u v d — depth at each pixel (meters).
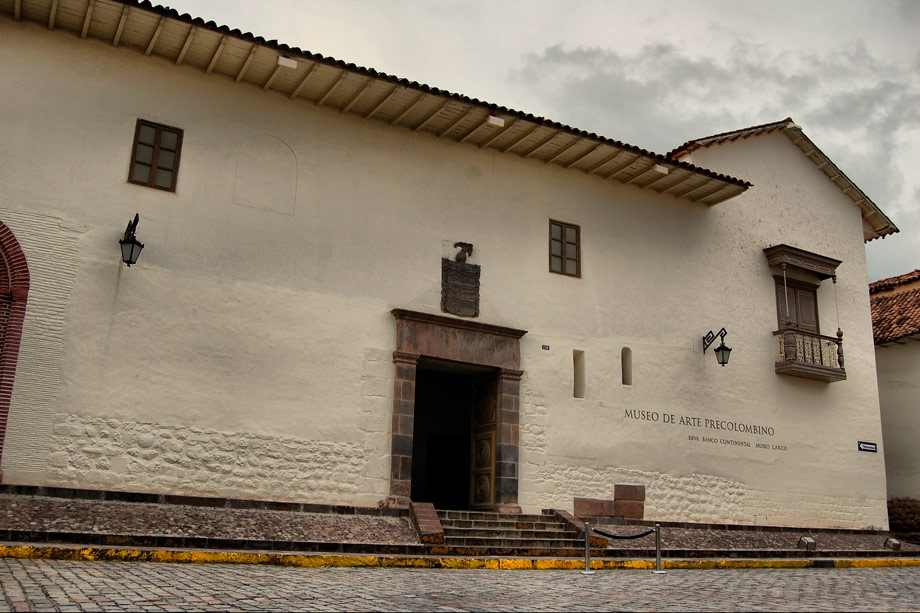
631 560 12.49
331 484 13.09
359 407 13.58
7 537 9.56
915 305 21.83
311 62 12.94
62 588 6.84
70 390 11.55
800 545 16.00
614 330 16.47
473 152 15.73
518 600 7.65
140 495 11.67
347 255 14.01
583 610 7.07
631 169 16.72
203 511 11.81
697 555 14.17
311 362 13.33
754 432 17.66
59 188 12.02
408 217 14.73
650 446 16.28
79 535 9.94
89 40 12.62
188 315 12.54
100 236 12.16
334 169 14.22
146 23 12.24
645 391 16.52
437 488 16.52
